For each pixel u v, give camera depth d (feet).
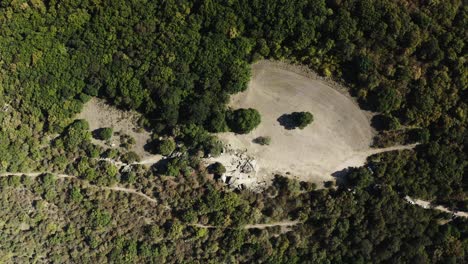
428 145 226.17
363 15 215.10
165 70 231.09
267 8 221.25
